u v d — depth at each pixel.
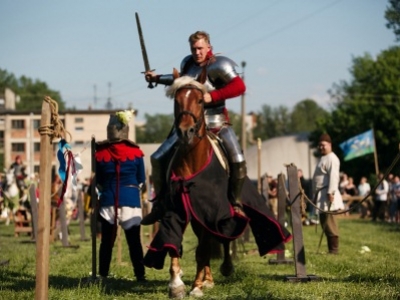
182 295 10.83
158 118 159.25
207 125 11.34
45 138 8.80
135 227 13.34
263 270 15.05
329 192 18.22
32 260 17.53
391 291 10.90
